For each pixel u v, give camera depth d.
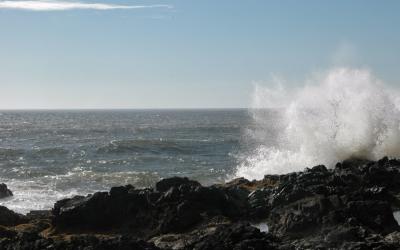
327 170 22.20
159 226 16.33
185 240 14.08
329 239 13.53
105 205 17.50
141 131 103.56
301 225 14.84
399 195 19.59
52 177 38.62
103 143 71.19
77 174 39.88
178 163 48.16
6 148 61.88
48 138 84.56
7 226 18.34
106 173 40.50
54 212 18.03
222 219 16.48
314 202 15.31
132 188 19.56
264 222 17.50
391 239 13.66
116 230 16.91
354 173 20.98
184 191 17.55
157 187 19.61
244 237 13.34
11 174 40.75
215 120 167.25
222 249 12.94
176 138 80.69
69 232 17.12
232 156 53.62
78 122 155.75
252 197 18.95
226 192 19.09
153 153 57.91
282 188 18.69
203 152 58.44
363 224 14.97
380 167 21.22
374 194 17.53
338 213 14.77
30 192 31.88
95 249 12.58
